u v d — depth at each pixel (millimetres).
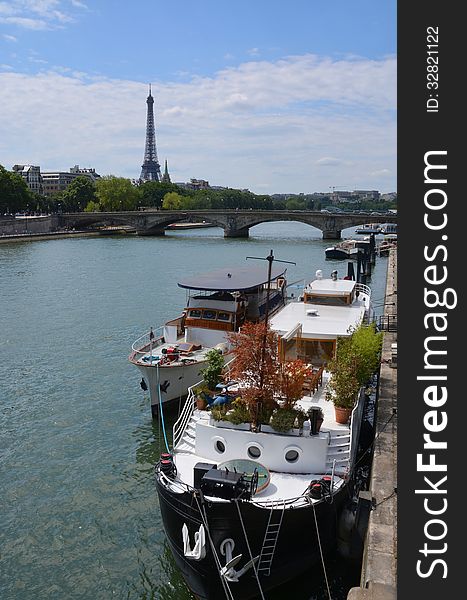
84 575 17422
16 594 16656
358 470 20734
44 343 43688
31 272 83562
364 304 30922
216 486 15219
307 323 25078
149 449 25531
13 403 31172
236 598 15930
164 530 18875
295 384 18062
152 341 31391
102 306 57812
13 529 19656
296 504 15844
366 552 14375
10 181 154125
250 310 32094
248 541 15469
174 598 16547
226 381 21203
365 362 21750
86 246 126562
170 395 27859
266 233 192750
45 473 23438
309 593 16500
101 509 20797
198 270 85188
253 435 17719
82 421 28688
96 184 194000
